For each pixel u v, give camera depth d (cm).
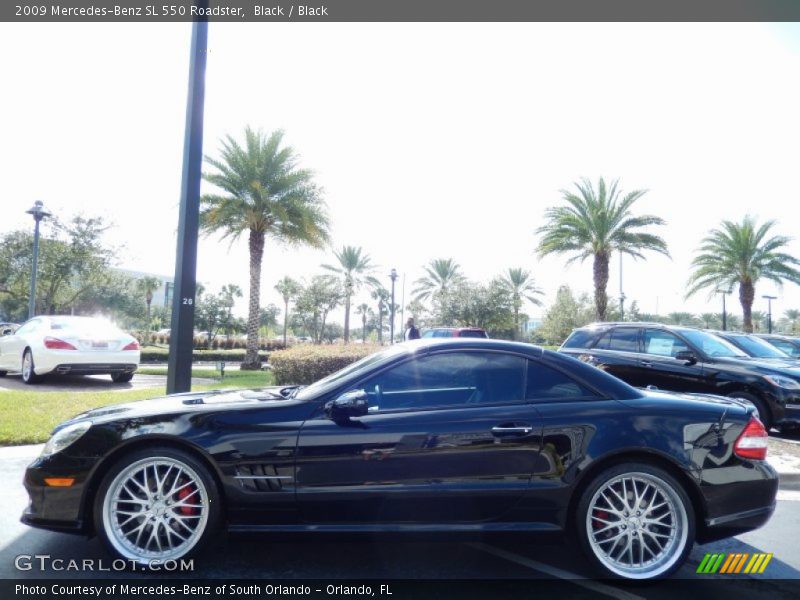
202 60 699
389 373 365
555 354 377
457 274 4750
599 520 342
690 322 5734
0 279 2492
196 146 689
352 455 338
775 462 661
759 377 804
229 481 335
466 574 350
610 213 2427
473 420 345
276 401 362
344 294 4234
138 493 346
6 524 414
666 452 339
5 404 782
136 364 1154
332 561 365
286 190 2130
